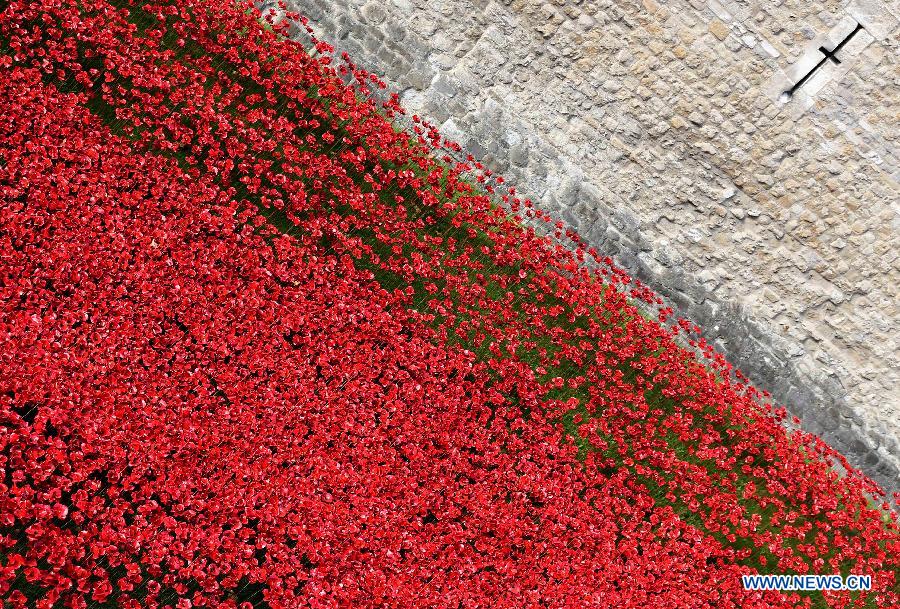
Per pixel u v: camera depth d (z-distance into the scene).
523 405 8.34
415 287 8.55
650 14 9.70
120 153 7.56
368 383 7.56
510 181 9.71
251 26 8.72
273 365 7.21
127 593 5.90
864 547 8.98
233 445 6.64
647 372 9.16
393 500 7.11
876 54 9.41
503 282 8.95
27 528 5.53
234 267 7.52
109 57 7.85
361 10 9.47
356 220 8.41
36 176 6.96
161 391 6.56
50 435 6.09
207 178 7.83
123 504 5.96
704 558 8.09
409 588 6.69
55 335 6.30
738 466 9.09
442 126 9.59
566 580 7.39
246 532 6.30
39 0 7.71
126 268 6.98
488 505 7.44
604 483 8.24
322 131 8.80
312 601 6.20
